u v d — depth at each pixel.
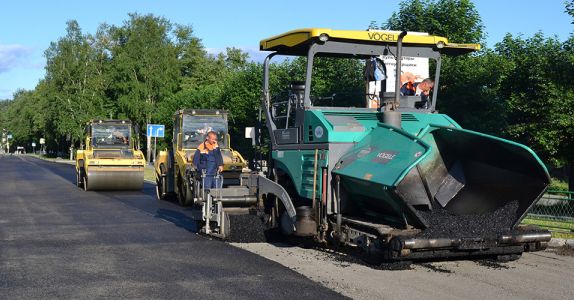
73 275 7.77
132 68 60.84
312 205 8.88
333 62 9.70
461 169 8.37
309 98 9.25
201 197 11.86
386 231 7.64
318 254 9.19
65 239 10.81
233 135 26.97
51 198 19.77
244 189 10.98
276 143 10.02
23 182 28.33
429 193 8.12
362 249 8.22
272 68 16.16
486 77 16.11
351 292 6.80
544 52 16.80
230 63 68.31
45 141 99.06
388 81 9.45
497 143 7.54
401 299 6.51
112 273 7.88
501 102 16.38
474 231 7.78
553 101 15.34
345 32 9.12
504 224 8.07
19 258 8.95
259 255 9.12
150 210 16.08
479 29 17.27
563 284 7.29
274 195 10.20
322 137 8.62
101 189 22.97
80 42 70.81
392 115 8.47
